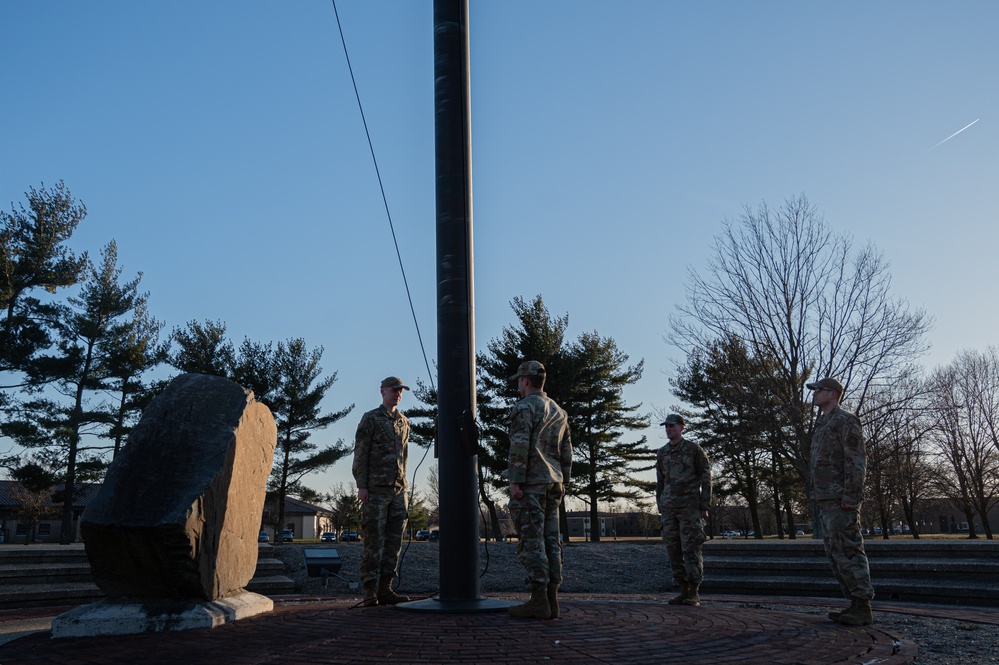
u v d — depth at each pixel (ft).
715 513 161.79
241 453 22.36
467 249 23.61
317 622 19.93
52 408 108.58
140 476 19.86
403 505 25.23
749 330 90.02
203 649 16.47
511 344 109.60
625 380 121.90
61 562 34.04
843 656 15.64
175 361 112.37
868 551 33.01
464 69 24.58
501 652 15.29
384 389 25.40
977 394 140.46
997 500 155.33
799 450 85.20
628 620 19.95
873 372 86.63
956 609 26.17
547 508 20.08
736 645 16.61
